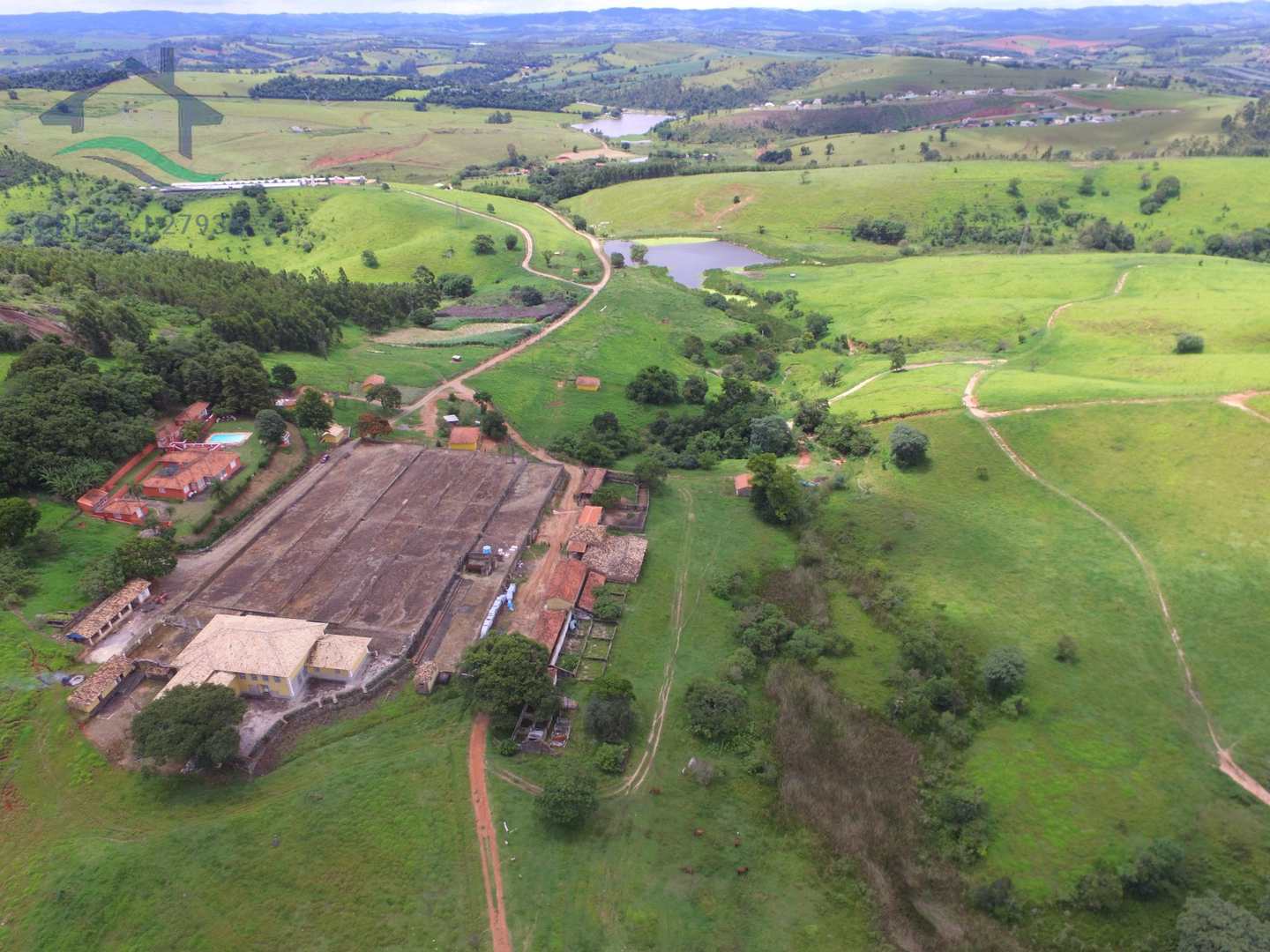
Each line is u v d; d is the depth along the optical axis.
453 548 95.50
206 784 64.81
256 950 54.22
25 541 83.31
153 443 105.81
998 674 77.81
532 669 73.25
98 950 53.41
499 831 63.41
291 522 99.44
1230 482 99.19
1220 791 67.94
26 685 69.31
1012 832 66.56
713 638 87.31
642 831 64.81
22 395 97.62
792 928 58.91
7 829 59.88
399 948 55.09
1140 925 59.69
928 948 58.41
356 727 71.75
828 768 72.38
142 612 81.44
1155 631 83.62
